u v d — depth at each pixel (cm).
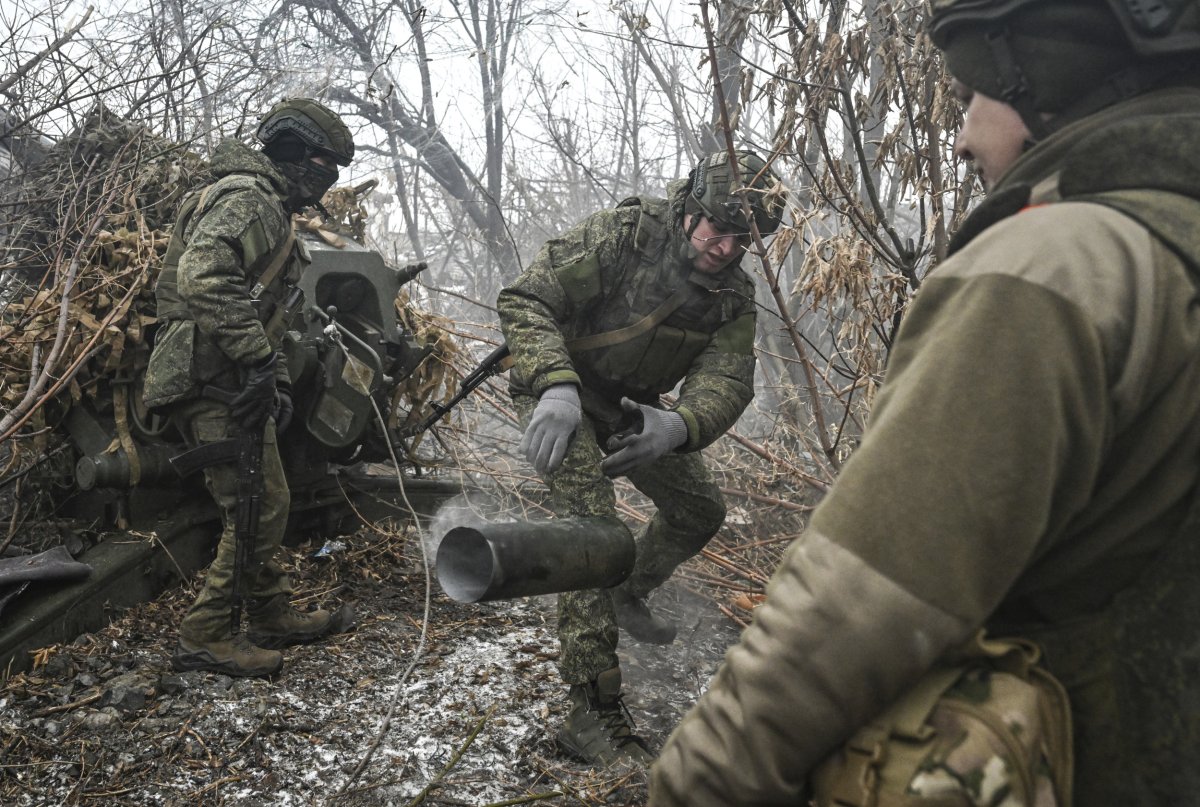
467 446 479
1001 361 72
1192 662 75
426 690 299
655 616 359
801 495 442
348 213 438
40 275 416
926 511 71
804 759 76
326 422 350
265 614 323
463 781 250
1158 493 77
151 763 256
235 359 288
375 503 423
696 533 316
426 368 421
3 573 300
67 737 264
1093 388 72
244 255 289
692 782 80
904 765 74
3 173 452
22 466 369
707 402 263
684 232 267
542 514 440
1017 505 71
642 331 270
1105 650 79
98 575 323
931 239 353
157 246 367
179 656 298
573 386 252
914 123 331
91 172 394
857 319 322
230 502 302
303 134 306
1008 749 73
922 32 325
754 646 77
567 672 259
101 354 352
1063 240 76
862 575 72
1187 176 79
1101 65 86
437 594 378
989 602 72
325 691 297
